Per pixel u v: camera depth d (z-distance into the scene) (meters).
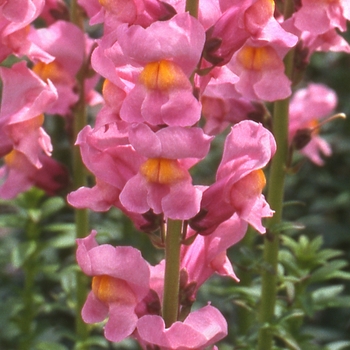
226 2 0.51
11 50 0.59
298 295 0.66
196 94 0.51
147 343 0.51
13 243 0.88
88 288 0.74
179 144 0.48
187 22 0.48
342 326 0.88
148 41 0.48
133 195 0.49
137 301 0.51
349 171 1.01
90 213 0.86
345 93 1.07
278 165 0.63
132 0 0.50
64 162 0.89
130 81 0.51
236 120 0.65
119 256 0.50
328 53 1.07
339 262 0.67
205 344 0.49
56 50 0.66
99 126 0.51
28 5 0.55
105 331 0.50
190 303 0.52
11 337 0.76
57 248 0.88
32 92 0.61
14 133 0.62
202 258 0.53
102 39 0.49
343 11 0.59
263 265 0.63
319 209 0.99
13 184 0.68
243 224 0.53
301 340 0.68
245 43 0.54
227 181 0.50
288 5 0.61
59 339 0.82
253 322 0.70
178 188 0.49
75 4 0.69
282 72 0.59
